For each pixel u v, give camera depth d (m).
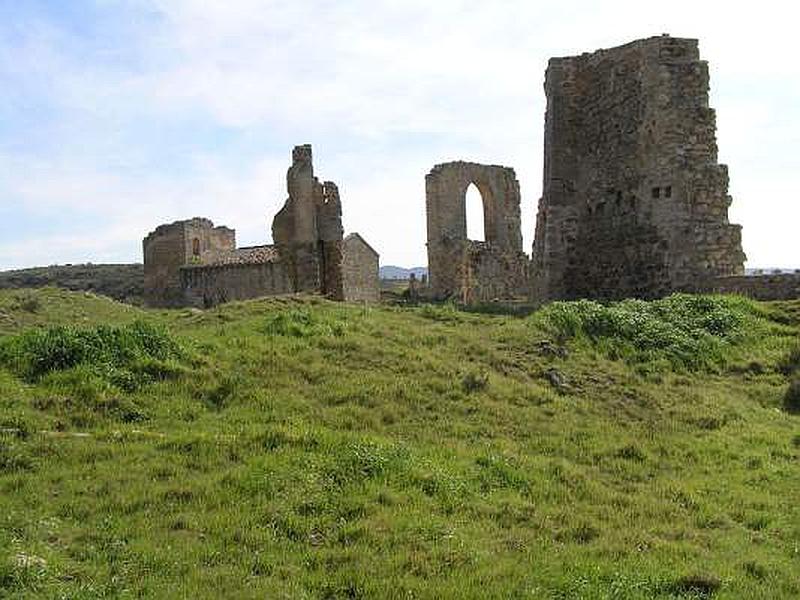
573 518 10.50
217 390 14.60
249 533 9.27
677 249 23.89
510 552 9.33
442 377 16.08
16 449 11.32
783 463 13.34
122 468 11.00
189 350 16.02
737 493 11.96
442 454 12.38
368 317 20.88
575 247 27.06
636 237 25.11
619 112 25.97
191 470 11.12
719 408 15.84
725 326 20.00
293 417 13.59
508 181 46.81
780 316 20.89
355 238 51.72
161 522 9.49
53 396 13.38
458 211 44.78
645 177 24.83
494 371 16.86
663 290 24.17
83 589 7.66
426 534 9.54
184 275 55.22
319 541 9.34
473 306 25.80
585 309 20.12
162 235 63.06
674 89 24.31
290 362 16.19
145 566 8.39
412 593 8.12
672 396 16.47
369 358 16.88
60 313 27.58
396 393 15.01
